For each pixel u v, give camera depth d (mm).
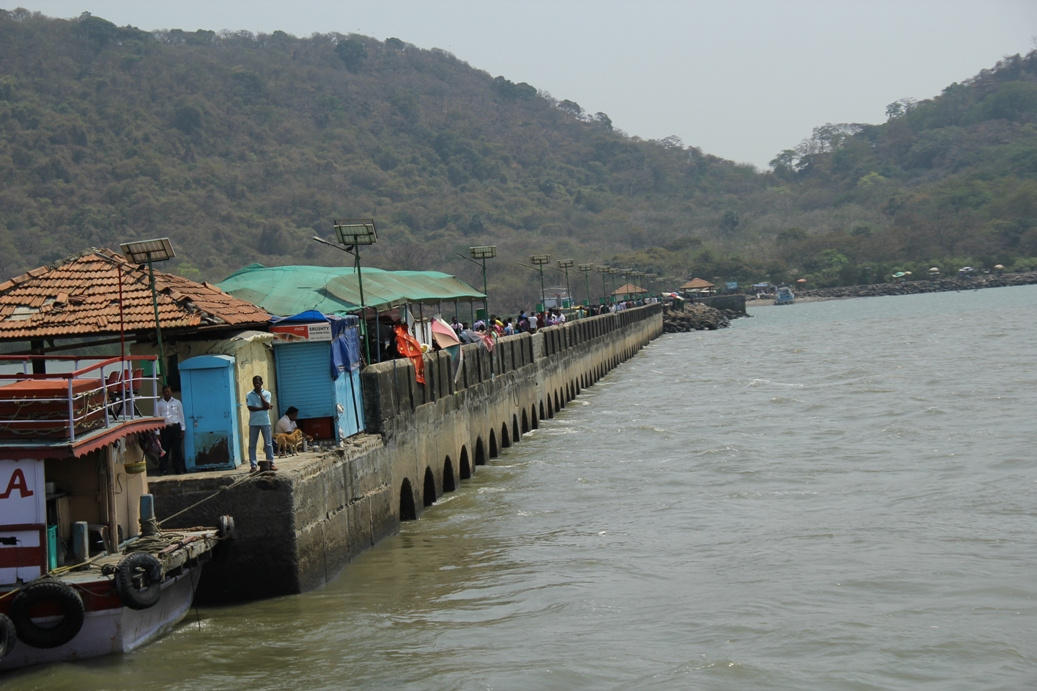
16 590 14625
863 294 177000
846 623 16859
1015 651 15586
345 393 22000
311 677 15109
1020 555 20281
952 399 42844
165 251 18781
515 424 38656
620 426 41094
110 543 15977
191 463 18734
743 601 18078
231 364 18875
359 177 177250
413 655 15945
